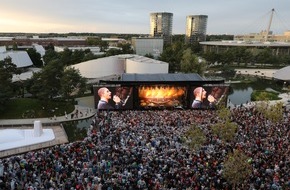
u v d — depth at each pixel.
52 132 46.94
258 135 42.56
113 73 102.06
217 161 32.38
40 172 30.42
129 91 61.06
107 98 60.84
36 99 69.50
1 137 41.72
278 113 51.56
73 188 26.38
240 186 28.48
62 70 73.50
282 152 35.38
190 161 32.22
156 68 94.69
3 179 28.02
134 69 97.81
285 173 30.03
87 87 86.94
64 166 31.11
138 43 180.50
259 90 98.56
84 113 64.00
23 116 60.47
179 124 48.34
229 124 41.25
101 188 27.27
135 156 33.41
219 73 135.00
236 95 93.88
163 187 27.58
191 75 66.62
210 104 62.81
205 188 26.89
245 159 29.56
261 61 166.12
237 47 184.25
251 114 55.53
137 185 27.42
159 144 38.09
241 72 140.38
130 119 50.69
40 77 69.38
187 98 62.53
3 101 60.47
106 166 31.69
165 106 62.72
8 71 77.62
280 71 117.06
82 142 39.38
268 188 27.47
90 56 125.25
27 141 42.75
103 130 44.56
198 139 36.97
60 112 64.00
